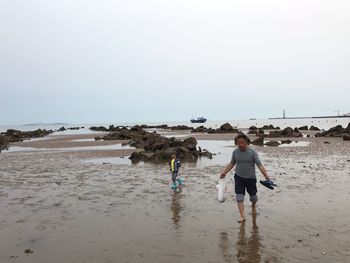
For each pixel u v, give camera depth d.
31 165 13.99
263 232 4.99
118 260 4.12
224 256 4.17
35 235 5.11
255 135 38.06
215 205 6.68
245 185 5.88
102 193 8.07
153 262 4.04
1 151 22.36
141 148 22.73
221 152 19.00
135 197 7.57
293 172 10.48
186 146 17.34
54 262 4.11
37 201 7.34
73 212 6.38
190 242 4.67
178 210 6.37
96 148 23.08
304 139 29.09
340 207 6.23
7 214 6.31
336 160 13.30
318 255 4.13
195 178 10.05
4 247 4.65
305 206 6.35
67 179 10.25
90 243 4.72
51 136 46.91
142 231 5.19
